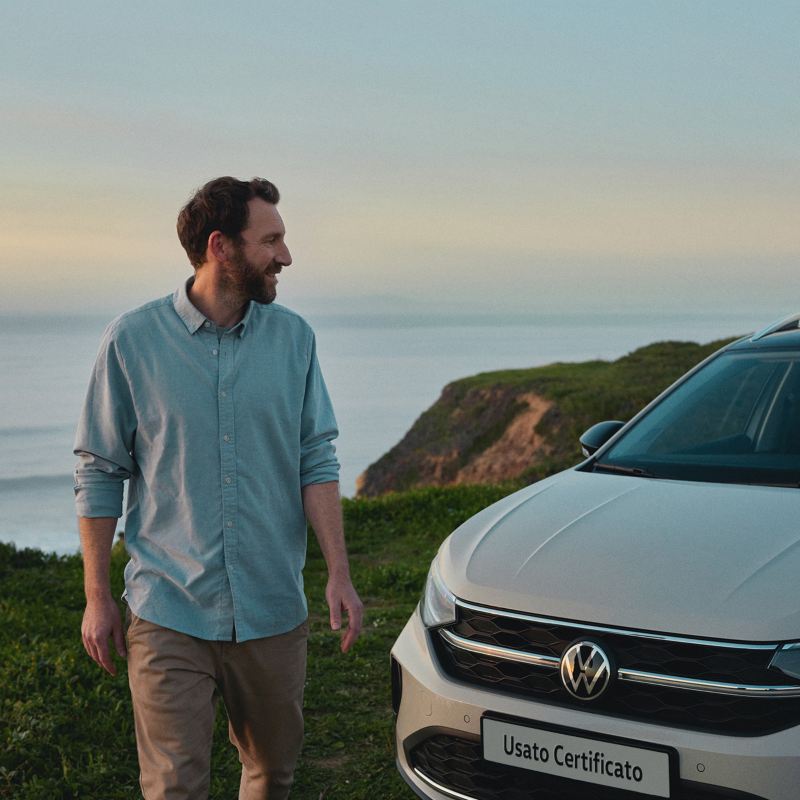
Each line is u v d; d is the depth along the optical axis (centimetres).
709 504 341
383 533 981
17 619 625
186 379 280
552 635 292
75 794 383
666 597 283
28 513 10619
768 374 425
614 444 428
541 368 4362
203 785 280
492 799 298
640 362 3528
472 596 312
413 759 324
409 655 327
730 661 266
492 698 297
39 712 438
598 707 281
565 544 322
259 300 285
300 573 300
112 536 290
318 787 400
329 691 505
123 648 288
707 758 260
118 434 286
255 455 284
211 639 280
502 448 3272
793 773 252
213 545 281
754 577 283
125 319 287
